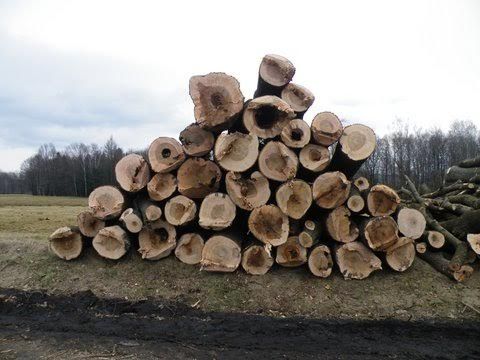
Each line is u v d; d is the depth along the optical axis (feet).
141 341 16.10
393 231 20.20
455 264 19.83
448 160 112.27
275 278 20.48
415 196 27.14
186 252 21.72
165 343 15.89
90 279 21.66
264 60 20.15
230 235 21.02
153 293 20.29
